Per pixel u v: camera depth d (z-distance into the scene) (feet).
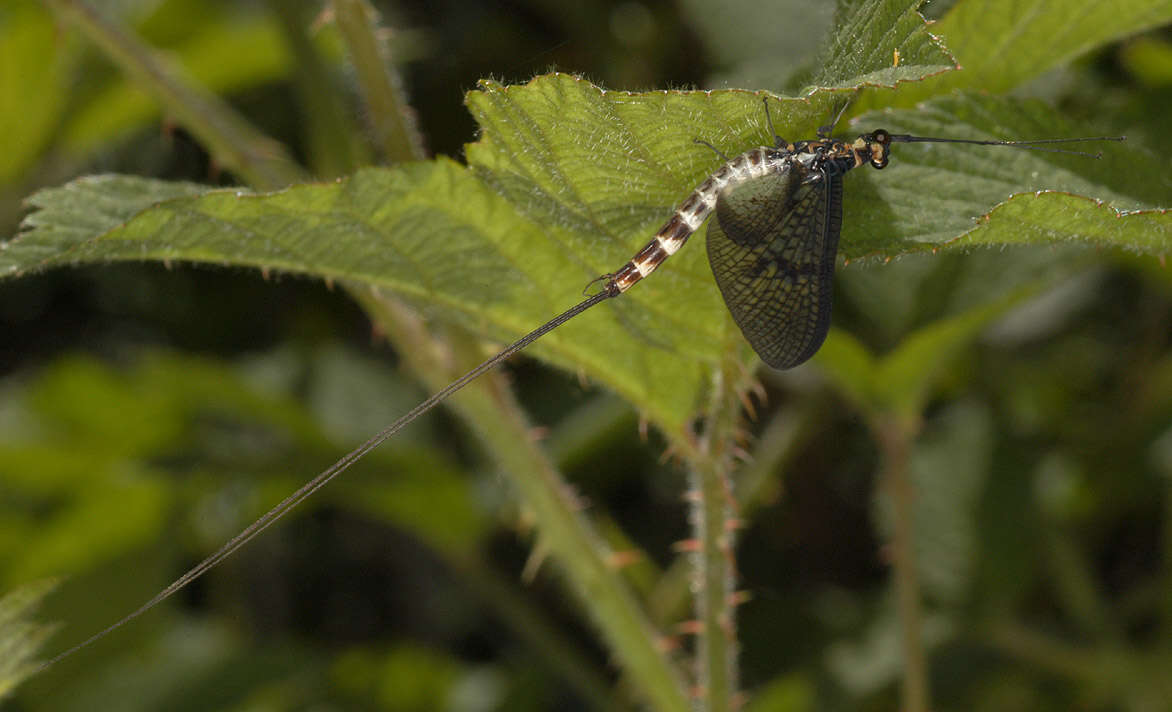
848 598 1.10
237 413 1.06
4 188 1.21
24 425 1.06
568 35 1.29
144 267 1.37
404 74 1.30
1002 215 0.80
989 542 1.04
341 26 0.88
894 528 0.96
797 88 0.83
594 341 0.86
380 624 1.31
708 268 0.84
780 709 1.03
